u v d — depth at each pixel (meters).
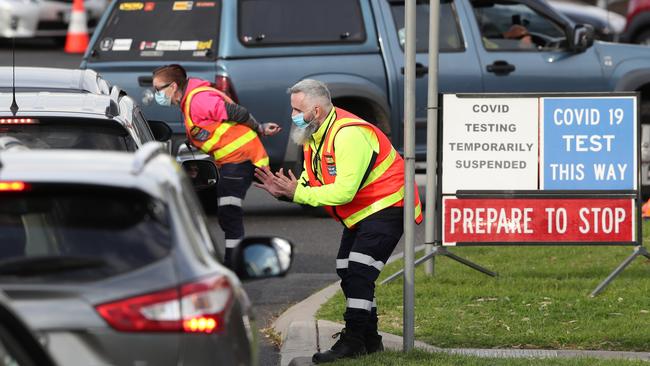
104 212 17.73
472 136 37.53
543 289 37.31
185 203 18.52
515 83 54.31
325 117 28.91
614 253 43.28
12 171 17.61
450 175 37.56
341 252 30.55
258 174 28.44
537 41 55.47
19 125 28.91
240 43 50.50
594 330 32.09
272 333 34.06
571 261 41.91
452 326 32.88
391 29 52.75
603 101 37.56
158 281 17.08
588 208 37.69
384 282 38.12
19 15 97.69
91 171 17.80
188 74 50.47
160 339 16.91
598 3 98.12
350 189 28.47
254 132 40.66
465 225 37.72
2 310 14.41
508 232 37.72
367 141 28.72
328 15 52.06
